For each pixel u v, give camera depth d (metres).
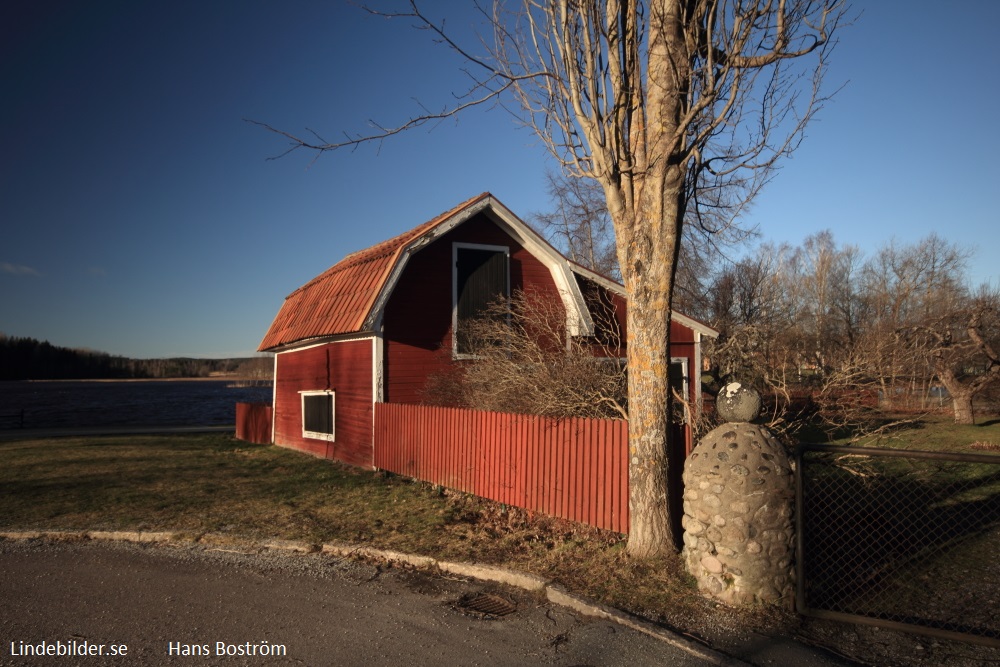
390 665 4.49
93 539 8.19
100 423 32.41
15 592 6.09
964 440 15.85
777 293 37.84
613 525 7.25
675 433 6.72
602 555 6.59
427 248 14.05
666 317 6.34
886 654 4.59
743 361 14.90
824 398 10.77
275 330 18.70
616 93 6.38
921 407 23.89
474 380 11.28
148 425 30.50
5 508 9.68
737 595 5.34
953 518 8.16
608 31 6.40
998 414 24.78
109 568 6.94
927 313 27.89
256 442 19.97
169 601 5.86
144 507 9.73
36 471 13.26
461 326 14.27
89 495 10.65
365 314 12.84
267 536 8.07
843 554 6.68
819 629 5.01
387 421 12.42
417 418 11.35
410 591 6.16
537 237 15.12
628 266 6.45
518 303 13.66
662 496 6.29
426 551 7.27
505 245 15.23
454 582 6.41
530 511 8.59
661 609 5.34
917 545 7.09
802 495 5.40
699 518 5.59
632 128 6.50
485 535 7.93
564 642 4.88
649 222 6.27
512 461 8.88
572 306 15.02
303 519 8.96
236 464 14.51
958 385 21.02
